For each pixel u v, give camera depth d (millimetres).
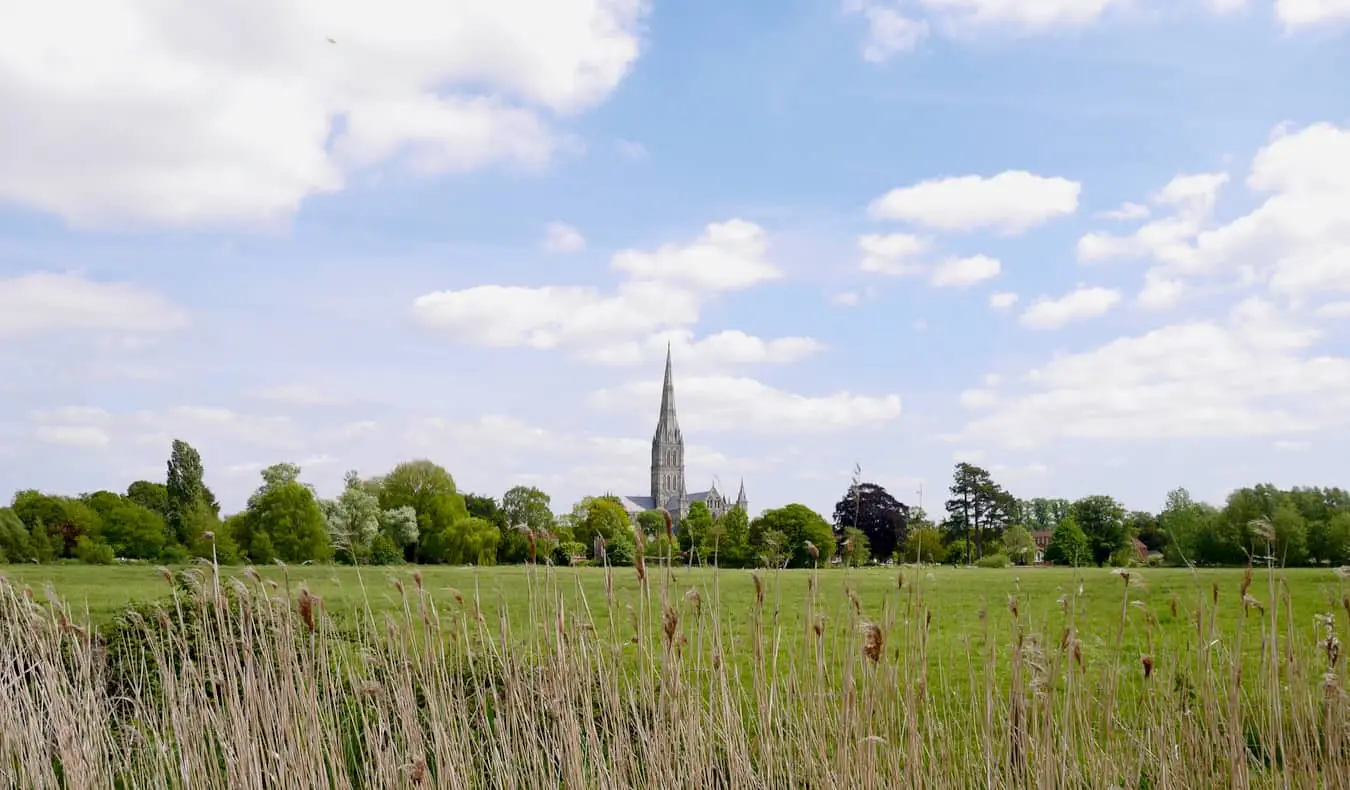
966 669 7836
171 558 51844
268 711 7277
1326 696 5773
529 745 7164
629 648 7941
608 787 6816
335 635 8438
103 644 9242
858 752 6133
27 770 7758
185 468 75875
